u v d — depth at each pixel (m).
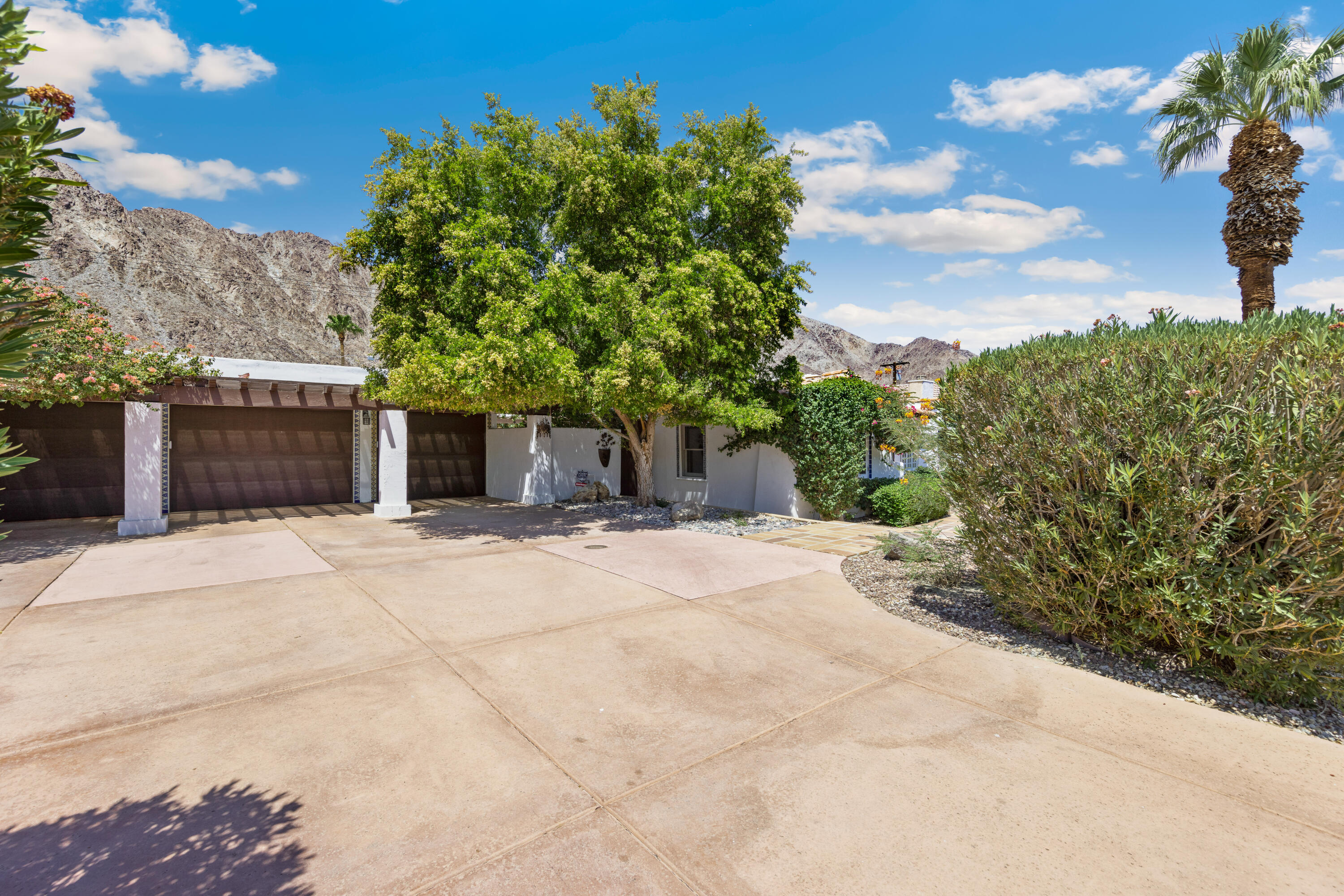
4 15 1.52
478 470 17.80
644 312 9.95
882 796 3.03
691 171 11.47
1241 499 3.89
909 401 12.98
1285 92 11.80
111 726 3.68
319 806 2.92
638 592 6.89
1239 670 4.13
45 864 2.50
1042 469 4.68
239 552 9.16
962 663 4.79
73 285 128.75
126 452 10.79
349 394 13.08
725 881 2.44
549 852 2.61
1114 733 3.68
